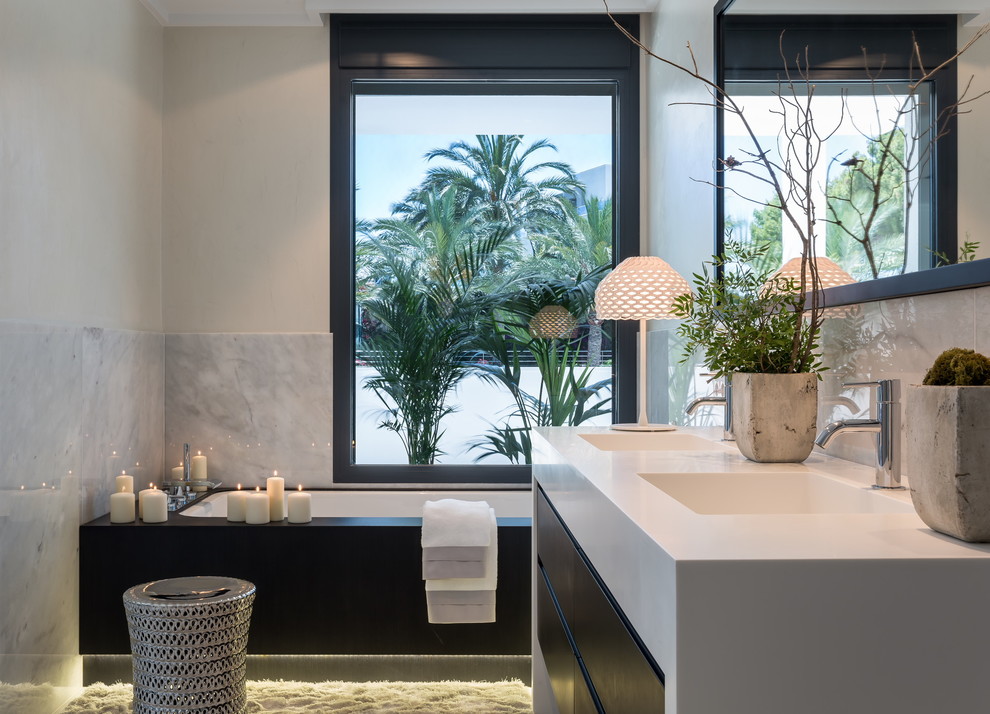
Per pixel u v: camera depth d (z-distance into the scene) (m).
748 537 0.93
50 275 2.74
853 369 1.70
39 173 2.67
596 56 3.90
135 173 3.53
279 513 3.08
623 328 3.92
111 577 2.96
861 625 0.83
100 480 3.15
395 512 3.67
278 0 3.71
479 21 3.88
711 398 2.13
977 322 1.27
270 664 3.00
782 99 1.96
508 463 3.96
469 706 2.75
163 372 3.82
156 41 3.78
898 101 1.52
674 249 3.32
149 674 2.39
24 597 2.55
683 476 1.47
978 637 0.83
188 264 3.85
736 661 0.83
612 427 2.53
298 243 3.86
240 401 3.83
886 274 1.56
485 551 2.90
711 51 2.71
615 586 1.16
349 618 2.96
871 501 1.28
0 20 2.42
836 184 1.78
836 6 1.79
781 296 1.72
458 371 3.97
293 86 3.87
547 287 3.99
